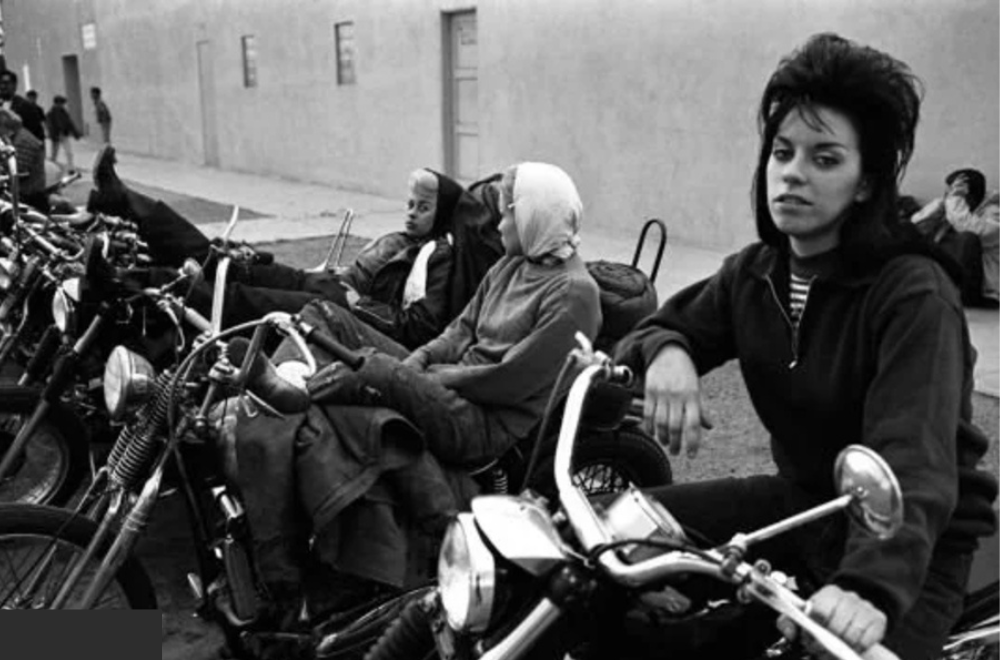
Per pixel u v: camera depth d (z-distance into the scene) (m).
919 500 1.85
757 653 2.21
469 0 13.64
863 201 2.12
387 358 3.30
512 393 3.39
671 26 10.70
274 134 18.61
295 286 4.36
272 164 18.83
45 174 7.35
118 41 24.17
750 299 2.28
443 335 3.83
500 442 3.39
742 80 10.06
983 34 8.22
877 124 2.07
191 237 4.48
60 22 27.39
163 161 22.28
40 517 2.98
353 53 16.22
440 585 1.97
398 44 15.12
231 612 3.04
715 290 2.37
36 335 4.75
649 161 11.16
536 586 1.93
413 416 3.25
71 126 20.11
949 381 1.97
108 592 3.05
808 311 2.17
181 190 17.03
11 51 30.84
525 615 1.98
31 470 4.12
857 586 1.79
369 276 5.09
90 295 3.64
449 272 4.33
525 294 3.59
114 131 24.95
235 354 2.84
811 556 2.29
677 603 2.08
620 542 1.86
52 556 2.99
